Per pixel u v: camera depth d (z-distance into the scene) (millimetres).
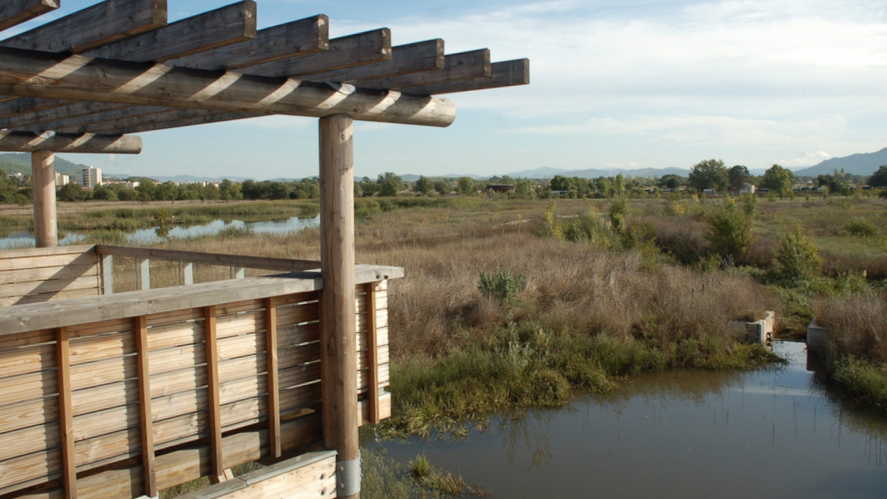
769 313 10812
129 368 2701
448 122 4008
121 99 2564
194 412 2926
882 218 25422
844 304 9797
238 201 75938
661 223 23875
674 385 8312
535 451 6359
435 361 8477
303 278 3307
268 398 3219
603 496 5438
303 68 2973
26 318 2270
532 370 8258
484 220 32031
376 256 14883
